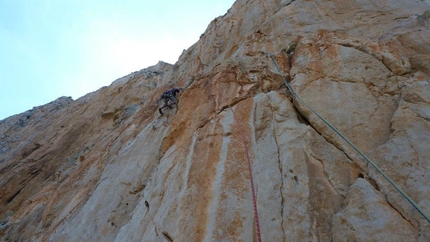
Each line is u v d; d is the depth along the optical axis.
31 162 18.31
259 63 7.59
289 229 3.72
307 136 4.89
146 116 10.83
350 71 5.95
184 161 5.75
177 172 5.64
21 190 15.86
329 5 9.70
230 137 5.57
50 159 17.80
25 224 10.80
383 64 5.91
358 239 3.27
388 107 5.08
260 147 5.13
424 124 4.32
